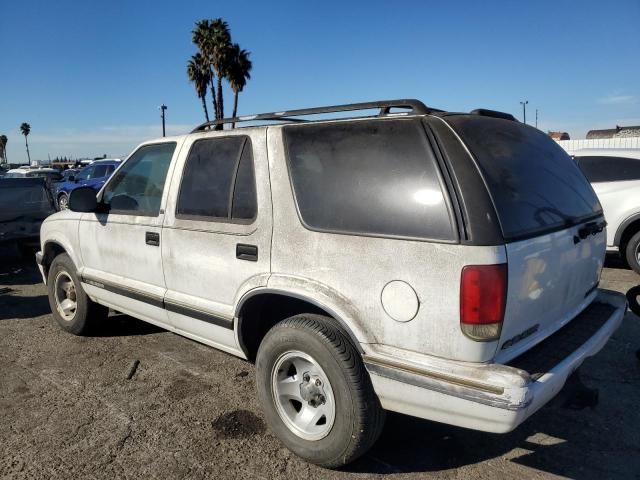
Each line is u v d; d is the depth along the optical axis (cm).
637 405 364
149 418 351
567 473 291
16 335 521
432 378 240
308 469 294
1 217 859
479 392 229
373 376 260
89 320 492
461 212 237
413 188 254
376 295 258
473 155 250
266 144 318
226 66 3359
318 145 296
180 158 375
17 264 914
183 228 359
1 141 9200
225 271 331
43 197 918
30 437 329
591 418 349
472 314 231
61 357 459
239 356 345
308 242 286
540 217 268
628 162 747
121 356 459
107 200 445
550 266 267
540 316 268
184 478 287
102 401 376
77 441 323
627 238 758
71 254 481
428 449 314
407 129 266
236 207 327
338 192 280
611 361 434
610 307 333
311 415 295
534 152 305
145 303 399
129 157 434
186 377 415
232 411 360
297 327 284
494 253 230
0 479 286
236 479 286
